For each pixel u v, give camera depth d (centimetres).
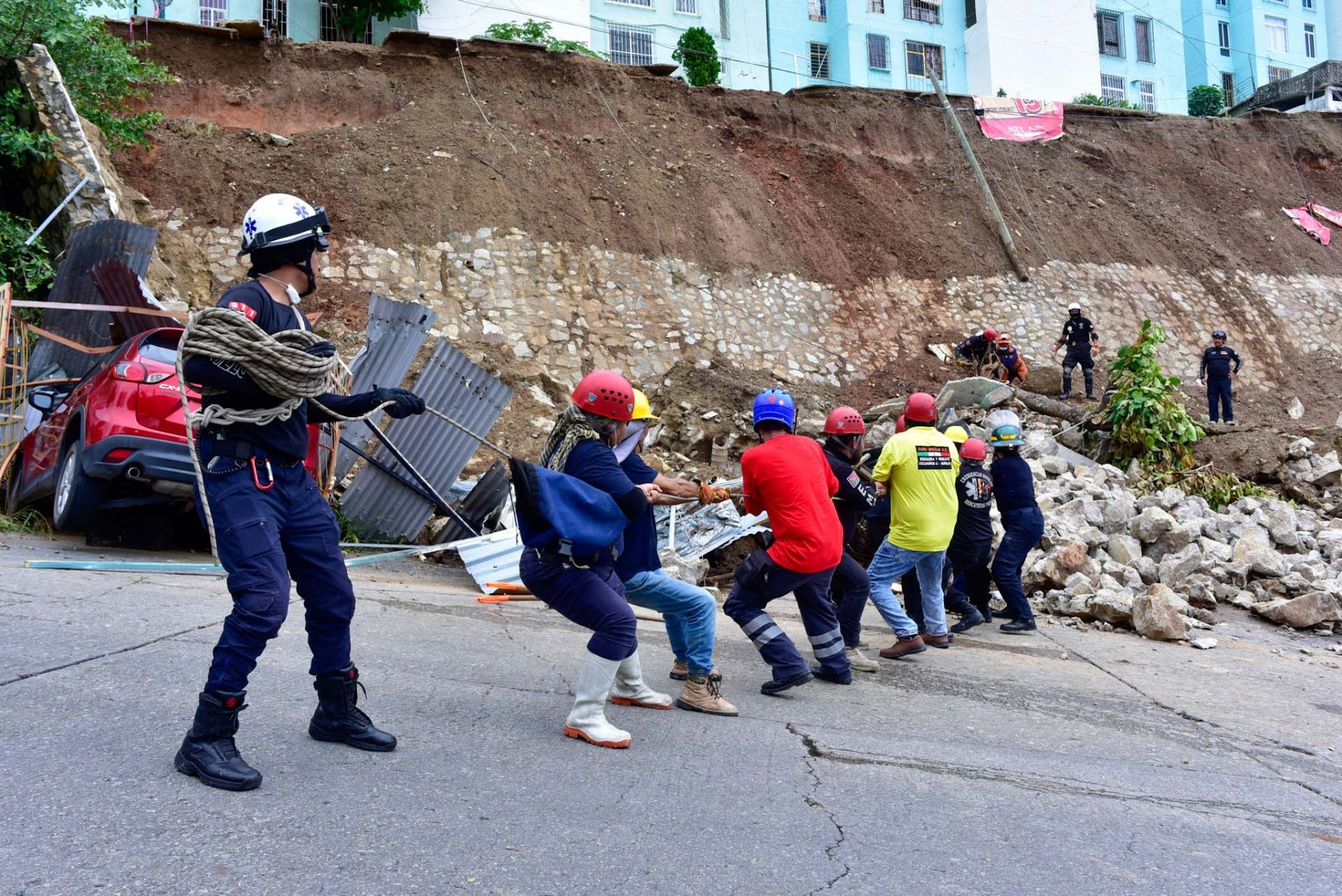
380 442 955
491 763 354
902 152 2422
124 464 716
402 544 960
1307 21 4294
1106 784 412
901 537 677
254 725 366
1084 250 2344
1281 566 995
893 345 1958
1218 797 412
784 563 534
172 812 281
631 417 412
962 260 2181
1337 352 2403
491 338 1602
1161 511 1084
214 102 1844
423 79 2011
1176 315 2294
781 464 545
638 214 1903
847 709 514
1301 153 2934
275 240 331
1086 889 292
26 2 1258
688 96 2252
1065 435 1492
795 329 1886
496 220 1764
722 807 334
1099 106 2906
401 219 1700
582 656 562
